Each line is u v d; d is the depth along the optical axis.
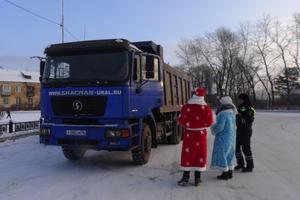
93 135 9.27
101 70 9.48
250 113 9.42
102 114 9.35
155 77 11.30
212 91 85.31
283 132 21.52
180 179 8.64
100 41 9.60
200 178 8.36
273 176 9.00
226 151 8.50
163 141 15.17
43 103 9.91
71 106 9.55
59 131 9.52
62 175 9.01
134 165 10.35
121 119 9.30
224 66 82.19
